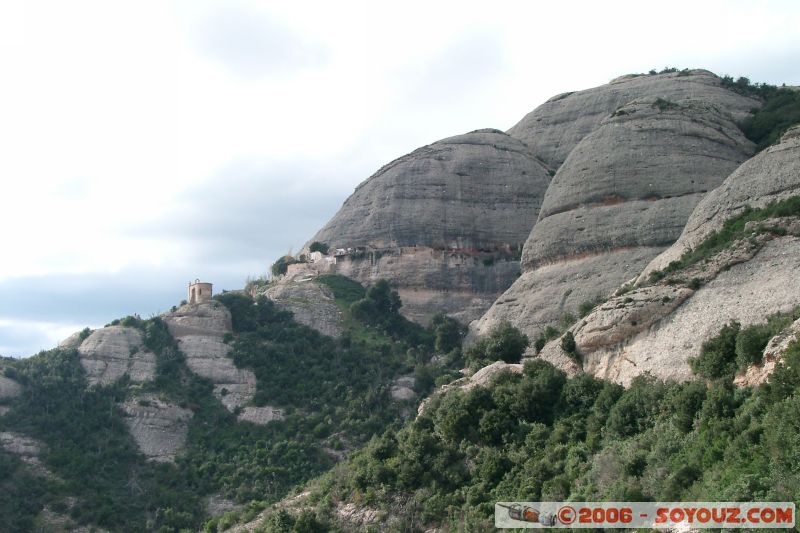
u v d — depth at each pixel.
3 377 107.50
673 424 60.09
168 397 108.56
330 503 70.62
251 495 93.94
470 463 68.88
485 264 137.00
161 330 118.56
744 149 117.88
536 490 61.84
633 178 113.88
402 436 75.62
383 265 138.38
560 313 107.62
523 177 143.25
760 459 50.62
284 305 127.69
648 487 55.38
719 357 63.00
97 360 113.44
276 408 109.00
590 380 70.50
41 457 97.44
